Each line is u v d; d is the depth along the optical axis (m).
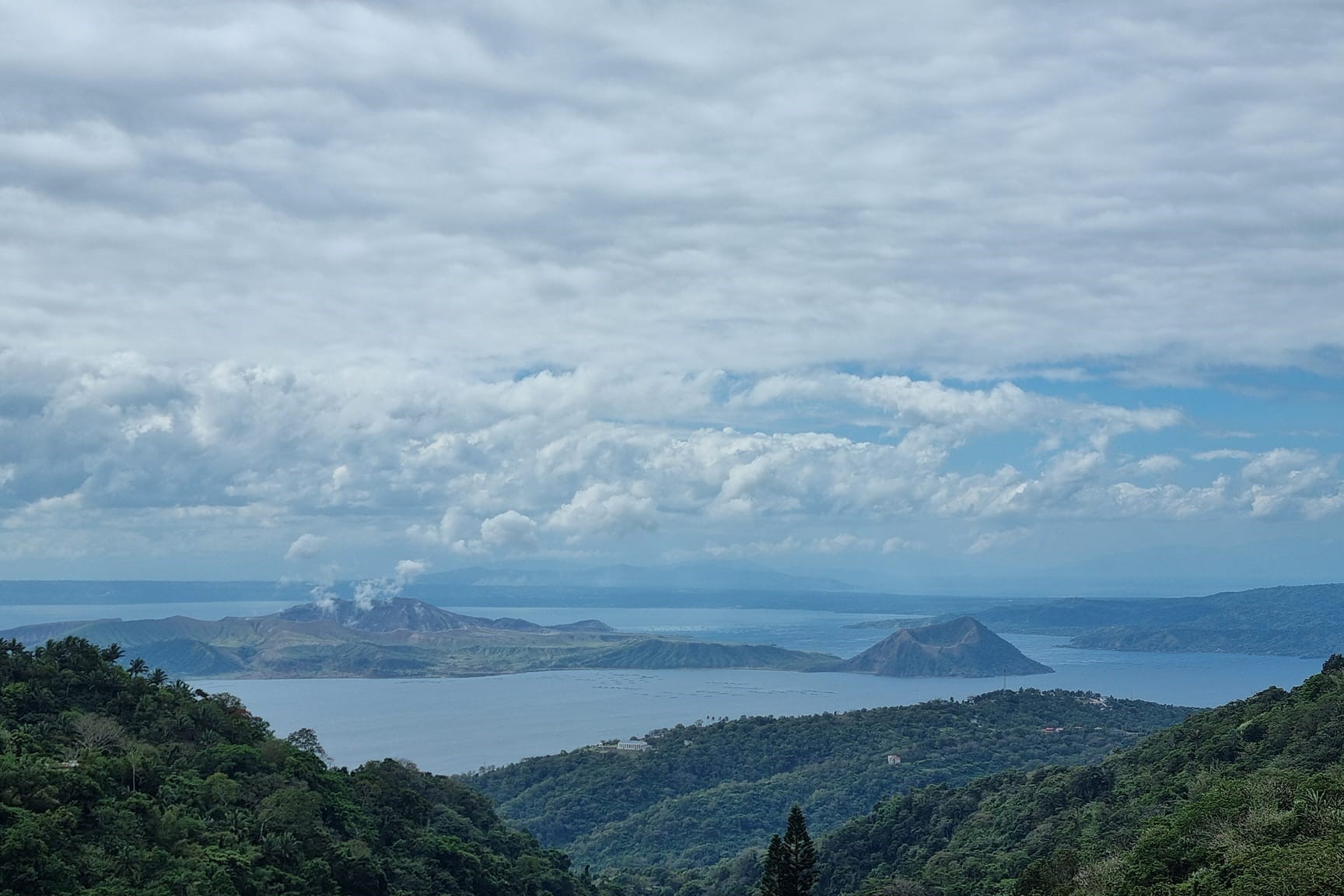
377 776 183.88
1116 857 127.12
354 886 139.50
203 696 179.25
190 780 141.50
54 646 163.75
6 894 106.19
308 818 142.38
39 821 114.31
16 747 133.00
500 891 168.38
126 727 152.38
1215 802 120.62
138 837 122.88
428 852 160.88
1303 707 168.00
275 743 163.75
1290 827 108.81
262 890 124.56
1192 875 108.00
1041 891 132.12
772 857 110.44
